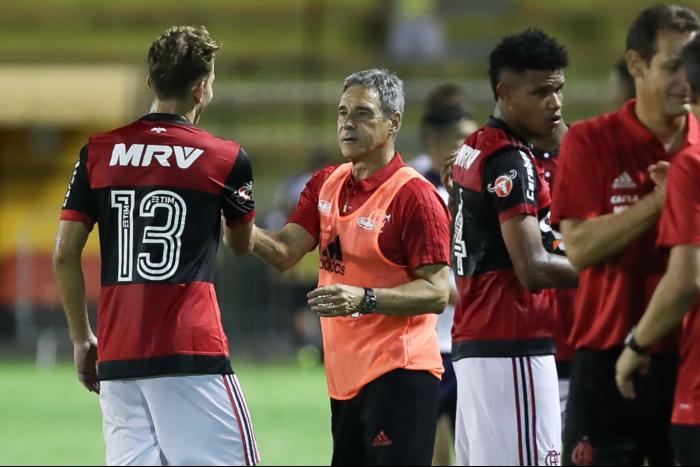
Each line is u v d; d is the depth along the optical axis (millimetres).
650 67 18422
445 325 27500
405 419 20688
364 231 21031
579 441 19047
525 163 20625
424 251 20656
